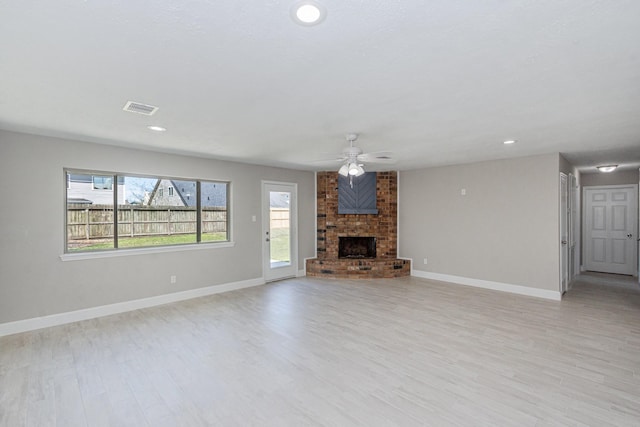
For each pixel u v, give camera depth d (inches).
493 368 107.3
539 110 108.8
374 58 72.0
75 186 158.7
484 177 218.8
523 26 59.3
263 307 175.9
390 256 267.0
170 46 66.3
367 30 60.4
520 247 203.3
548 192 191.8
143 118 117.0
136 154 173.0
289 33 61.4
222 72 78.9
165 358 115.5
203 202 205.3
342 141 154.5
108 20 56.7
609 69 77.8
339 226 266.5
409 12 54.8
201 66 75.6
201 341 130.3
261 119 118.3
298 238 257.8
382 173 266.5
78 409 86.4
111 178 169.6
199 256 199.3
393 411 85.0
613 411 84.4
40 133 140.3
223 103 101.2
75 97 95.3
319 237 269.4
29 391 94.9
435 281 240.1
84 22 57.2
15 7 52.4
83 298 156.6
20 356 117.1
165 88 88.9
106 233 167.9
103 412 85.1
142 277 175.8
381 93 93.2
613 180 265.1
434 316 159.9
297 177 256.7
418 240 256.1
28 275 142.2
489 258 217.2
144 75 80.4
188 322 152.3
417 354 118.0
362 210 263.3
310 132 137.3
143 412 85.1
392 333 138.0
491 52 69.4
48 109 106.7
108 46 66.1
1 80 82.8
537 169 195.8
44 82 84.3
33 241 143.3
